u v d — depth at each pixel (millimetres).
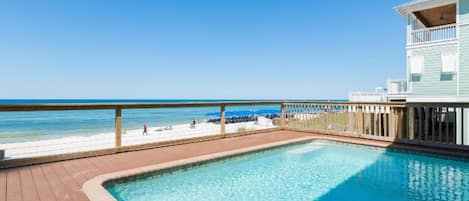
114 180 3080
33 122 21219
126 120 24484
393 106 5762
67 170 3414
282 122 7949
